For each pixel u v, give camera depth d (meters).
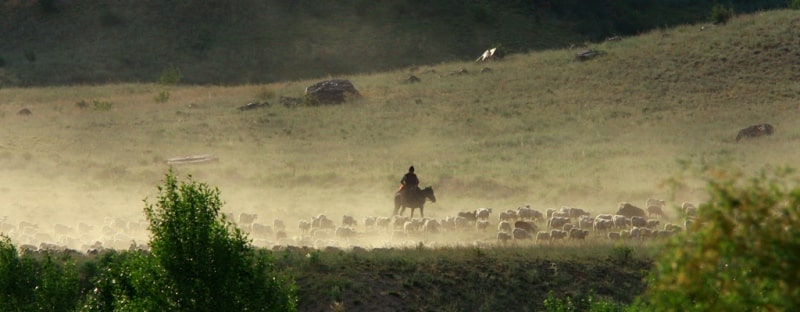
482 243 29.92
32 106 77.50
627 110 66.44
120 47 106.69
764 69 72.44
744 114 62.75
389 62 106.94
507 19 120.50
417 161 55.31
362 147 60.62
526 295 23.83
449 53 110.38
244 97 79.00
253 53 106.75
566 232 31.36
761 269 8.48
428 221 35.25
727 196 8.64
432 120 67.50
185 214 15.90
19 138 63.81
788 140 54.47
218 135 65.12
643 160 52.00
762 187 8.65
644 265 25.44
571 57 83.50
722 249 8.53
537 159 54.12
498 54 88.62
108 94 84.44
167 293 15.64
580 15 125.44
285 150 60.12
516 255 26.05
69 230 36.59
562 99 70.81
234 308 15.77
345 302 23.06
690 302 9.75
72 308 18.06
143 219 39.81
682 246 8.88
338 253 26.00
